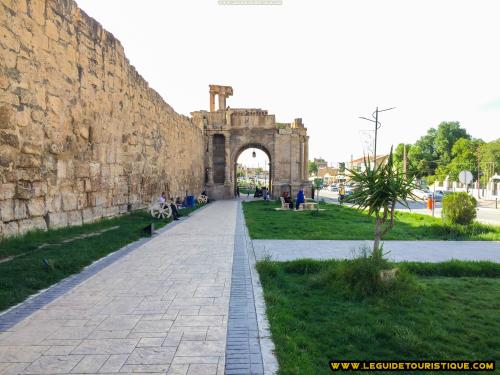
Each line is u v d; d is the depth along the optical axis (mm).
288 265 8258
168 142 26562
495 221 20172
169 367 3814
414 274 7945
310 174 149875
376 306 5898
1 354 4109
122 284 6863
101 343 4379
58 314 5320
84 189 14219
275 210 25781
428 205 28953
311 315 5504
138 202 20203
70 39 13281
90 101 14750
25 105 10617
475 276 8086
